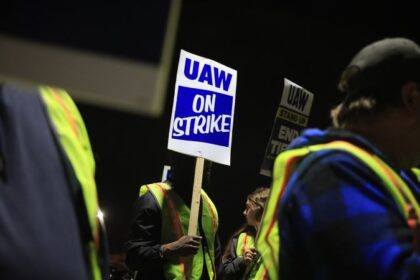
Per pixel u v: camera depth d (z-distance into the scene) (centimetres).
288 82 306
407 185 122
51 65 74
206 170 335
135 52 75
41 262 84
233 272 354
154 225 303
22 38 73
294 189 114
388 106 119
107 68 75
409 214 112
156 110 74
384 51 121
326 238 103
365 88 121
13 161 88
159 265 293
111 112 654
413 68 120
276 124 299
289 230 114
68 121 102
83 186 97
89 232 98
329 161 112
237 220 636
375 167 111
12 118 91
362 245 99
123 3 76
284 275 115
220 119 323
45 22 74
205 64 319
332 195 106
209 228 323
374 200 105
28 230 84
